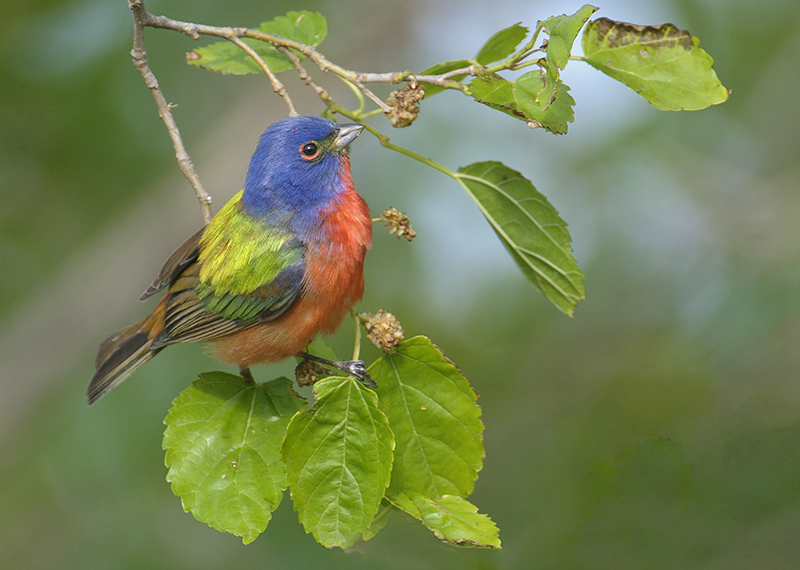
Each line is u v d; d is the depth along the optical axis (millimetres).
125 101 12188
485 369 13469
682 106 5910
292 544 10477
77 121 12172
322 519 5773
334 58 15305
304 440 5820
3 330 13477
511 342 13500
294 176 7551
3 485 12391
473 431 6234
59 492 12141
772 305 12062
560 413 13047
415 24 15305
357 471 5801
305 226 7531
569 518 9586
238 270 7484
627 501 9562
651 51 5910
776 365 11734
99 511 11539
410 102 6254
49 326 13633
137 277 14094
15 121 12211
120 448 11414
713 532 9281
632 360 13078
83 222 13828
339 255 7531
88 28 11914
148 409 11422
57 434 12305
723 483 9938
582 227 13773
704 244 13453
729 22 13883
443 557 7570
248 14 12422
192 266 7953
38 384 13297
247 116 14867
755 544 9336
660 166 13672
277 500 6059
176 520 11633
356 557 7645
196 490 6105
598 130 13711
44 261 13773
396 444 6266
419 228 12539
